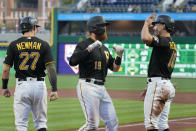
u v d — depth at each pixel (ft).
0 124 96.99
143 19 338.54
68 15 344.49
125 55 332.60
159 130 65.51
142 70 329.52
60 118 108.37
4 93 63.41
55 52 342.85
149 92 63.21
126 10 363.15
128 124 100.78
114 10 357.20
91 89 61.52
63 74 341.62
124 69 333.83
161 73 62.69
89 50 60.08
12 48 61.77
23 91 61.00
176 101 161.79
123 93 191.42
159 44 61.67
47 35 359.05
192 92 205.05
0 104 136.87
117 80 286.46
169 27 64.69
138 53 329.52
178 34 375.66
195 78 314.35
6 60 61.77
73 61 60.85
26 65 61.36
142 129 93.56
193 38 318.24
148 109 63.10
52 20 343.46
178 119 110.83
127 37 330.34
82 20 344.49
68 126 96.43
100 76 62.34
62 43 342.23
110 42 332.19
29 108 62.28
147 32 60.75
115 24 378.73
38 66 61.82
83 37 337.93
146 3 409.08
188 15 331.98
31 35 62.90
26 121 62.34
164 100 62.80
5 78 62.34
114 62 65.46
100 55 62.49
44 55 62.34
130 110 127.95
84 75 62.03
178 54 321.32
